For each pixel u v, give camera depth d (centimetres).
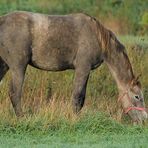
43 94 4162
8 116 3612
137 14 6319
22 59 3756
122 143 3238
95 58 3891
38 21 3791
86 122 3534
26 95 4128
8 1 6253
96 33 3884
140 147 3141
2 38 3738
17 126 3459
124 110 3856
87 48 3862
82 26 3866
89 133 3456
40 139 3312
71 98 3906
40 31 3784
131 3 6456
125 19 6228
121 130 3531
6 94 4044
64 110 3688
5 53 3756
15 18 3756
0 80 3862
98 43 3884
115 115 3850
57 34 3819
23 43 3744
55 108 3691
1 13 6031
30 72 4234
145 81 4394
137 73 4416
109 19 6219
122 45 3931
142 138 3369
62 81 4259
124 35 5803
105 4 6538
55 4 6538
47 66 3856
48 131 3453
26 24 3759
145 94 4325
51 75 4266
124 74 3891
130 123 3838
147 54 4531
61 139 3319
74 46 3859
